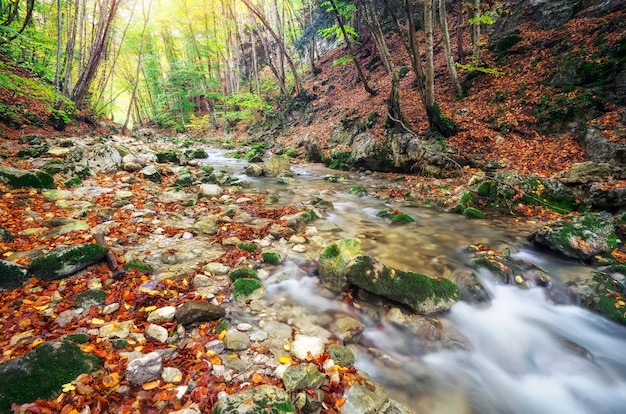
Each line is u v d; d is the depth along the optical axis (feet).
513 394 10.45
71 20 58.65
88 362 8.40
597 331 13.44
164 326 10.57
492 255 17.92
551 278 16.06
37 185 22.71
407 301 13.02
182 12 96.58
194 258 16.15
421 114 45.14
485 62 47.11
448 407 9.58
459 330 12.83
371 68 70.13
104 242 15.40
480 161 35.27
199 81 110.11
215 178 34.78
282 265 16.24
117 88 122.01
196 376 8.73
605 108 32.45
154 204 24.07
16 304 10.85
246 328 11.14
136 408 7.54
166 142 77.82
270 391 7.72
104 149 32.42
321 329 11.62
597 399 10.51
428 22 35.14
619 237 20.35
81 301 11.31
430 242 20.52
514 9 52.54
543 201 26.18
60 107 53.62
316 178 42.22
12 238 14.97
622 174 25.30
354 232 22.03
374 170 44.75
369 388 9.09
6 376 7.28
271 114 83.41
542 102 36.96
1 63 39.11
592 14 40.88
